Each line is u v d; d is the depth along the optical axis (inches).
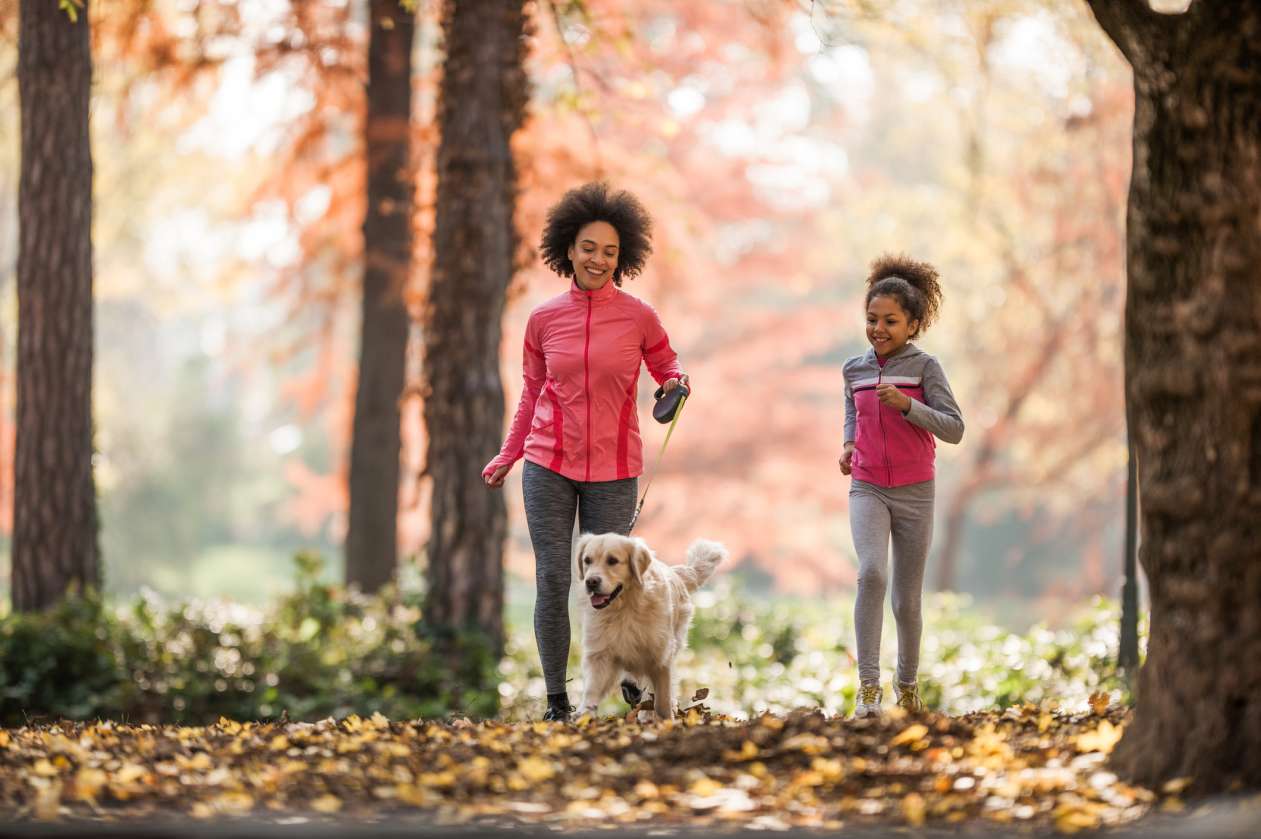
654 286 743.7
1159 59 195.8
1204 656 190.1
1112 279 952.3
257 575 1705.2
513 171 485.4
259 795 195.6
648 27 772.0
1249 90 192.9
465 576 478.0
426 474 485.4
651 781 204.7
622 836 172.7
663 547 1063.0
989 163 986.7
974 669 416.5
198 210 913.5
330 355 733.9
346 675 450.9
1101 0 199.3
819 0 421.4
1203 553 190.9
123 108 603.8
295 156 637.3
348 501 627.2
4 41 522.6
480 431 479.2
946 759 208.8
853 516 272.2
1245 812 165.8
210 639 458.3
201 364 1788.9
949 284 1090.7
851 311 1100.5
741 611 604.1
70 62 468.4
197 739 243.4
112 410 1348.4
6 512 820.0
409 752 223.9
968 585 1708.9
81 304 473.4
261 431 1914.4
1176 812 178.7
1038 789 193.8
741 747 221.6
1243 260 192.4
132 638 444.8
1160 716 193.9
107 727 263.0
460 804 191.2
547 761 213.6
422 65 740.7
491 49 476.4
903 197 1095.6
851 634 517.7
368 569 618.2
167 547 1512.1
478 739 235.6
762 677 482.3
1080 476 1130.0
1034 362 1024.9
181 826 175.9
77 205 471.8
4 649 420.5
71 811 183.5
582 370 268.5
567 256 280.4
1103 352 991.0
